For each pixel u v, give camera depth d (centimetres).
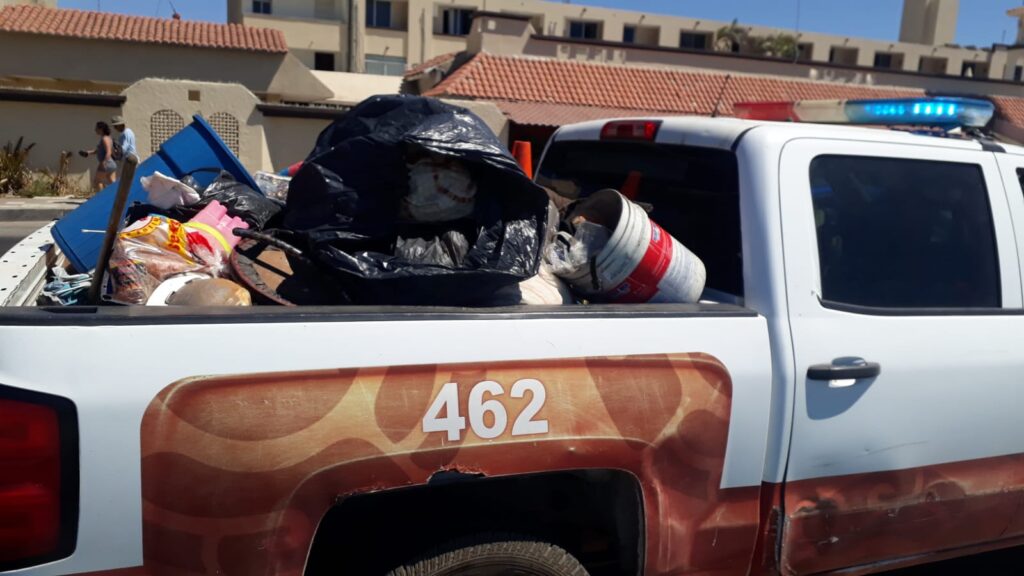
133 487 181
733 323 251
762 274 262
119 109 1703
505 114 1819
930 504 291
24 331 175
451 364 211
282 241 250
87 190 1709
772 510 260
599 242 263
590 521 260
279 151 1819
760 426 253
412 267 229
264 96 2472
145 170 335
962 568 417
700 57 2383
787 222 267
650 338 237
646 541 240
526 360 219
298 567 199
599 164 362
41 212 1416
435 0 4172
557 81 2111
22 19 2259
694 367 241
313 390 196
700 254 289
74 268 311
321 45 3909
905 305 287
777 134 279
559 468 223
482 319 219
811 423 261
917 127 455
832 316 268
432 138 240
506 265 235
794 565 269
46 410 173
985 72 4853
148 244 246
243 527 192
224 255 264
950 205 305
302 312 202
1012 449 304
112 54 2300
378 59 4125
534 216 246
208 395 187
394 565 227
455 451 210
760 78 2398
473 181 249
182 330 188
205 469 187
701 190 294
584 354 227
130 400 180
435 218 247
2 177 1594
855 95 2456
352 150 248
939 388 283
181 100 1725
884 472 279
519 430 217
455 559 227
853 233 283
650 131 326
